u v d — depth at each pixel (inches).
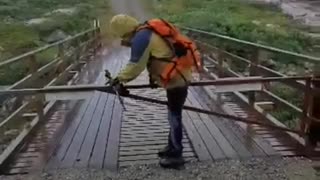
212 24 679.7
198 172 153.8
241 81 161.3
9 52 503.2
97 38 614.2
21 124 217.0
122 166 160.9
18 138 184.2
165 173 153.6
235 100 263.1
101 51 588.1
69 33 721.0
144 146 181.3
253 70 241.3
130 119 224.5
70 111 243.6
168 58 140.0
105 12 1259.8
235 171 153.8
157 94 284.2
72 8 1091.3
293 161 162.7
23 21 760.3
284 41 603.5
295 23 836.0
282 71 368.5
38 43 586.2
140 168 158.2
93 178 149.7
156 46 138.6
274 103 228.8
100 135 197.6
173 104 151.8
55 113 240.2
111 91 152.0
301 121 171.2
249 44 243.9
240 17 855.7
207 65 364.5
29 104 226.4
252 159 165.0
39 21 745.6
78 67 395.5
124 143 185.8
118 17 141.5
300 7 1138.7
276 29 692.1
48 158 168.7
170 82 145.1
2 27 653.9
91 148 179.9
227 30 653.9
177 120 154.9
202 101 261.9
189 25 697.0
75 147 181.3
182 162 158.1
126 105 254.8
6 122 189.5
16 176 152.4
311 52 569.9
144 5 1405.0
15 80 354.9
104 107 251.6
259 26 705.6
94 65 446.0
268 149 174.7
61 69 297.1
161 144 183.5
